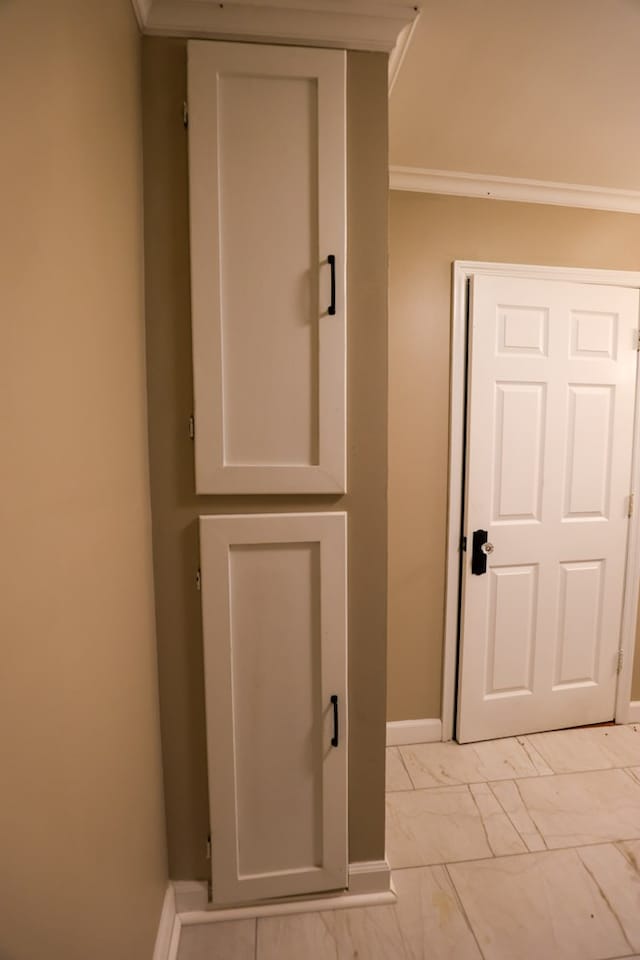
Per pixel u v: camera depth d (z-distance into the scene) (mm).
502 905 1205
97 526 715
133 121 915
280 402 1025
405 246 1706
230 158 969
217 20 958
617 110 1335
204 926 1135
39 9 526
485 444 1772
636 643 2025
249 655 1072
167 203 994
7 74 462
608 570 1944
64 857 580
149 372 1017
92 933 664
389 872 1203
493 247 1754
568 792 1615
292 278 1003
